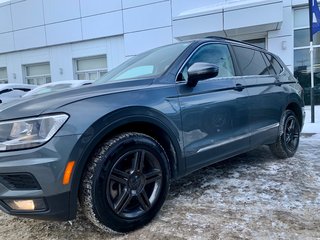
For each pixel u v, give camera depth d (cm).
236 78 383
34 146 225
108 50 1468
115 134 261
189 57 339
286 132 474
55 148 224
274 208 304
